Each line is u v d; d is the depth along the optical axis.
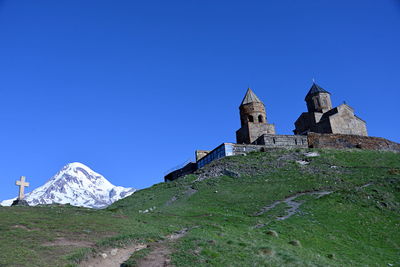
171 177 74.12
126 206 47.38
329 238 28.88
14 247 19.38
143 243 22.81
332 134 70.19
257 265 19.36
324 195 39.59
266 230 29.17
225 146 62.31
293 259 21.23
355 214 34.47
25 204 36.31
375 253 26.83
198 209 38.84
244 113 77.94
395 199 39.19
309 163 55.75
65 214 28.77
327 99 85.00
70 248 20.25
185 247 21.30
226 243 23.12
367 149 69.44
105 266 19.14
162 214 35.41
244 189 45.41
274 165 55.19
